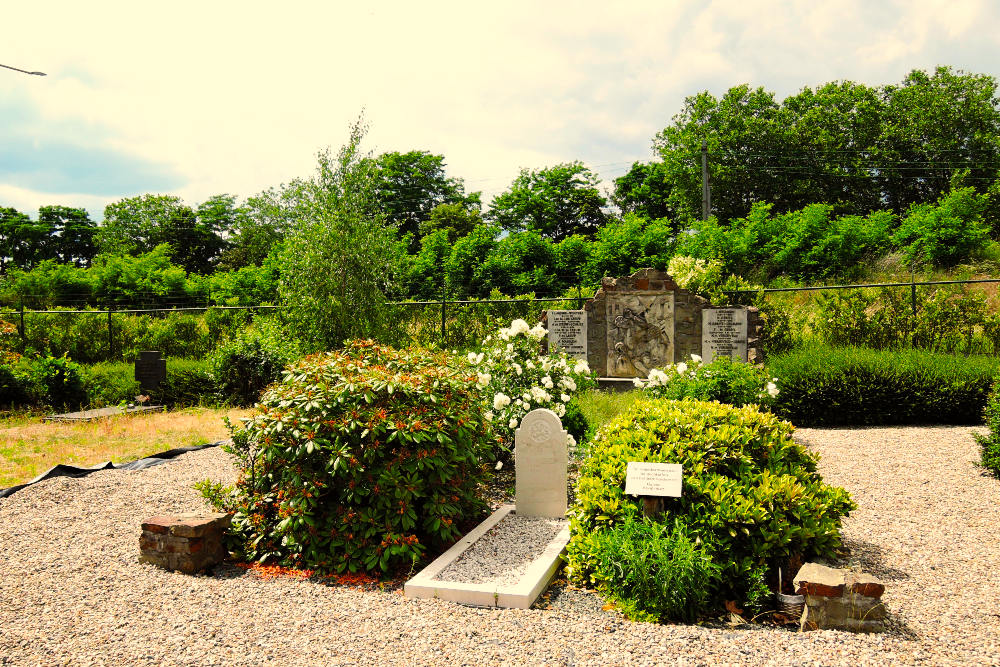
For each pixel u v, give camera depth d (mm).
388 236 15461
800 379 10703
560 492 6191
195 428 11570
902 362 10938
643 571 4109
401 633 3842
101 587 4676
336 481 5395
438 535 5578
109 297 41812
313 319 14383
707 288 16312
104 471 8172
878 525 5766
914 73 42031
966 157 39562
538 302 18062
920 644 3617
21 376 14578
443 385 5910
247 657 3549
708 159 39406
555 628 3883
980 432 9352
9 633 3918
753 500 4520
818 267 29203
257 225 59344
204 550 5090
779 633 3744
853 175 38562
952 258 26391
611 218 45562
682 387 8883
